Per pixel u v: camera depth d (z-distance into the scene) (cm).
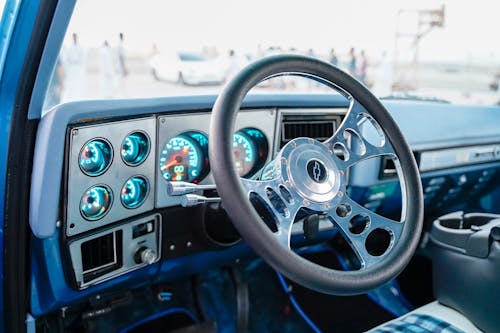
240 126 113
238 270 163
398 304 174
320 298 176
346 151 86
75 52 478
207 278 167
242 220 66
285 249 67
